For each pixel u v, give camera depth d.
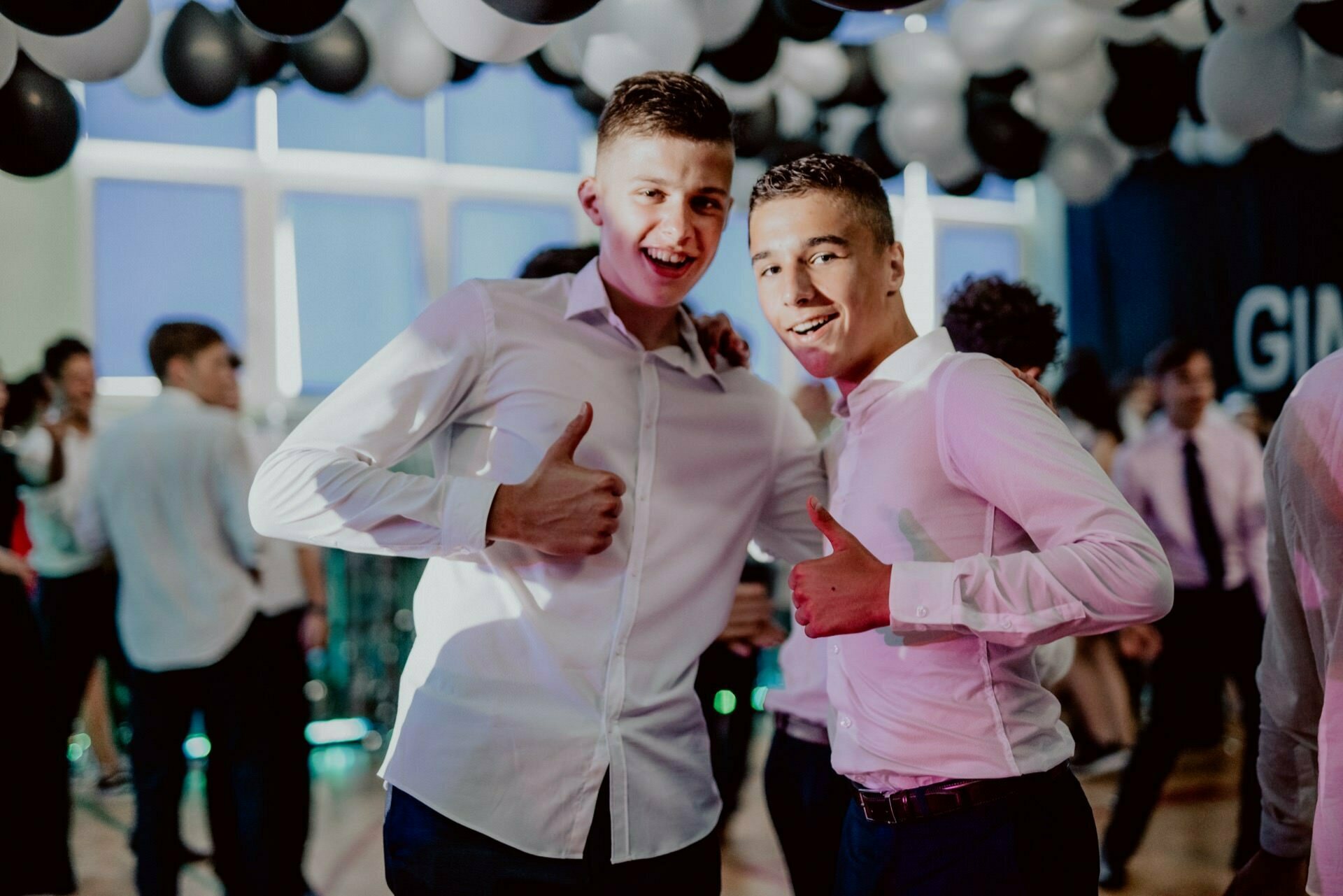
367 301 6.25
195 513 3.07
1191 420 3.56
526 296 1.72
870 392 1.55
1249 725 3.43
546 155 6.59
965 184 4.13
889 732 1.47
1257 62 3.01
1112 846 3.41
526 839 1.60
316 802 4.48
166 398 3.11
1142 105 3.52
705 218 1.61
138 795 3.08
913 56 3.77
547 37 2.51
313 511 1.55
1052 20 3.30
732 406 1.78
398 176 6.29
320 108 6.15
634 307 1.71
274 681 3.16
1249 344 6.35
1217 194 6.43
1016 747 1.43
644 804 1.64
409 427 1.64
